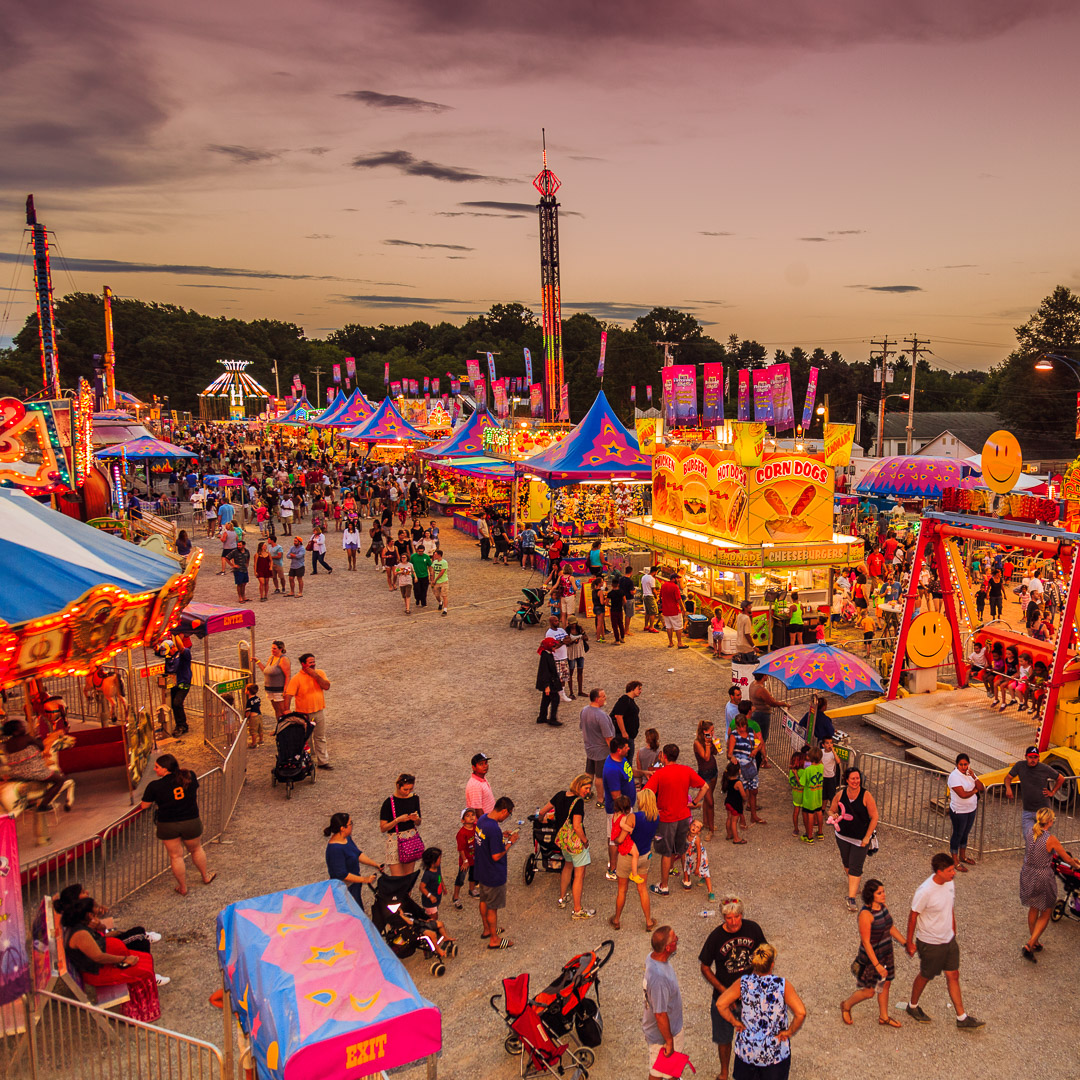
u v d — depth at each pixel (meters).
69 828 10.81
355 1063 5.67
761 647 20.42
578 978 7.43
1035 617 21.08
